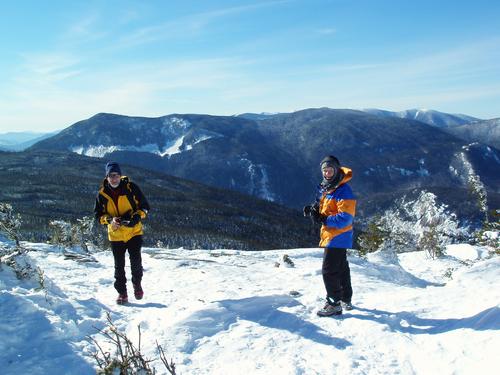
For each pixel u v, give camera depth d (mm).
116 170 5695
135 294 5988
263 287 6781
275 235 94000
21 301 4332
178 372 3742
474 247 12750
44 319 4211
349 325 4605
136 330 4527
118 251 5812
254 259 10750
